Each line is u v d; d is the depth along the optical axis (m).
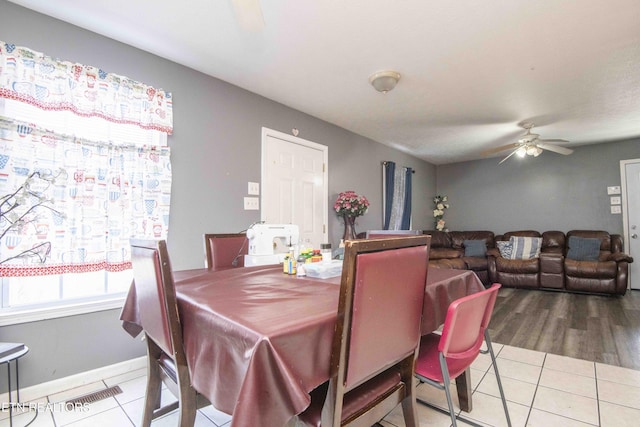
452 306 1.08
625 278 4.14
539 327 3.05
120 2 1.76
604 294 4.33
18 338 1.76
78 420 1.61
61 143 1.88
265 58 2.37
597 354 2.40
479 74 2.61
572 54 2.30
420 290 1.16
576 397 1.81
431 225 6.60
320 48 2.23
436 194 6.81
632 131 4.30
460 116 3.64
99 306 2.03
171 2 1.76
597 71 2.56
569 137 4.64
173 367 1.28
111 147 2.07
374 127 4.09
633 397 1.80
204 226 2.58
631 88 2.88
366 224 4.54
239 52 2.29
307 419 0.93
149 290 1.18
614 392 1.85
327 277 1.56
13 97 1.72
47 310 1.84
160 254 1.07
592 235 4.82
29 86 1.77
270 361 0.75
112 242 2.05
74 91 1.92
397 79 2.61
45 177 1.81
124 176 2.12
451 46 2.20
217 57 2.36
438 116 3.65
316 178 3.71
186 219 2.47
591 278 4.31
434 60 2.39
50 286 1.93
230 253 2.21
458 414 1.66
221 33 2.06
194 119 2.54
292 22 1.93
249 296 1.17
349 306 0.87
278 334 0.78
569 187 5.35
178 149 2.44
